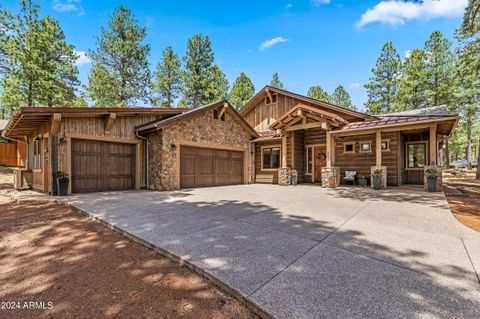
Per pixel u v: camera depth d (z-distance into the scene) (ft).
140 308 6.79
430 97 69.62
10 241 12.02
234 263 9.05
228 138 40.96
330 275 8.08
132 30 65.00
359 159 37.78
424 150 36.01
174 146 32.53
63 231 13.61
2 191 29.43
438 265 8.82
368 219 15.46
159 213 17.24
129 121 32.40
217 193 28.32
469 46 45.32
